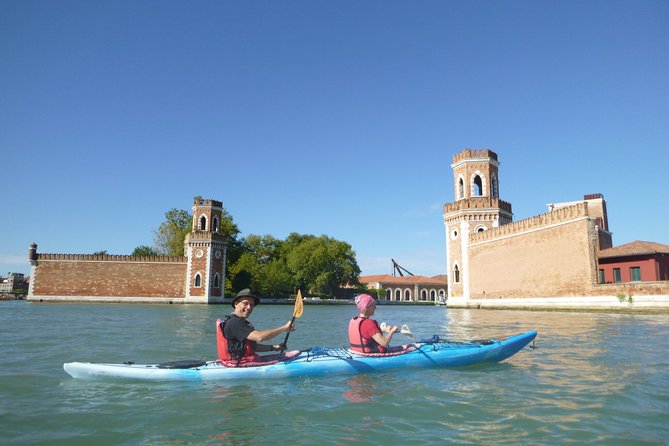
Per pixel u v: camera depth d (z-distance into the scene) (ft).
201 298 193.47
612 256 107.55
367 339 28.71
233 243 259.39
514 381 25.79
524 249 131.44
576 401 21.50
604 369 29.17
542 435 16.97
